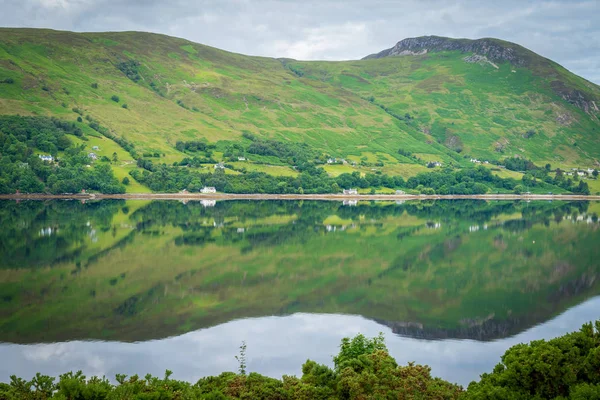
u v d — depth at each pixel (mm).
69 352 66875
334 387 43969
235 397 41406
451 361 65812
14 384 39906
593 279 111375
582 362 39062
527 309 88812
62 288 96625
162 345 69750
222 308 87000
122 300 90125
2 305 85312
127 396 37656
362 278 110062
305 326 78250
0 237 146250
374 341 55125
